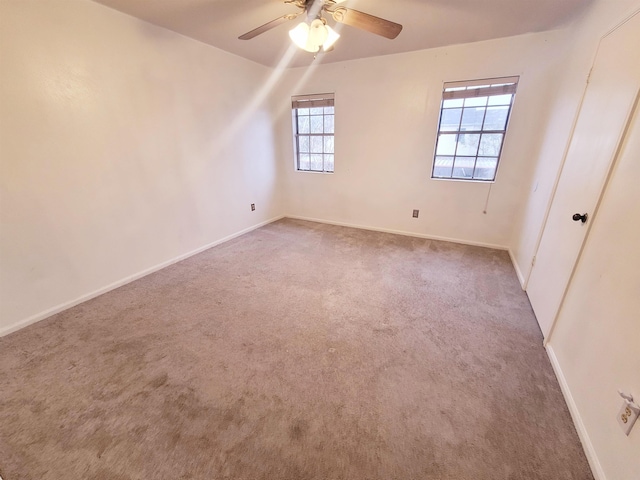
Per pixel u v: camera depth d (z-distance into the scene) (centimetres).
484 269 286
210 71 307
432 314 214
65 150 210
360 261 308
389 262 304
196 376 160
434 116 326
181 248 313
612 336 114
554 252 193
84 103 215
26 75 185
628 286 109
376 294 242
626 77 135
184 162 299
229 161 354
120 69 232
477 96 301
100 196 235
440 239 371
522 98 283
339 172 410
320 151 420
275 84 402
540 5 205
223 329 200
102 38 217
